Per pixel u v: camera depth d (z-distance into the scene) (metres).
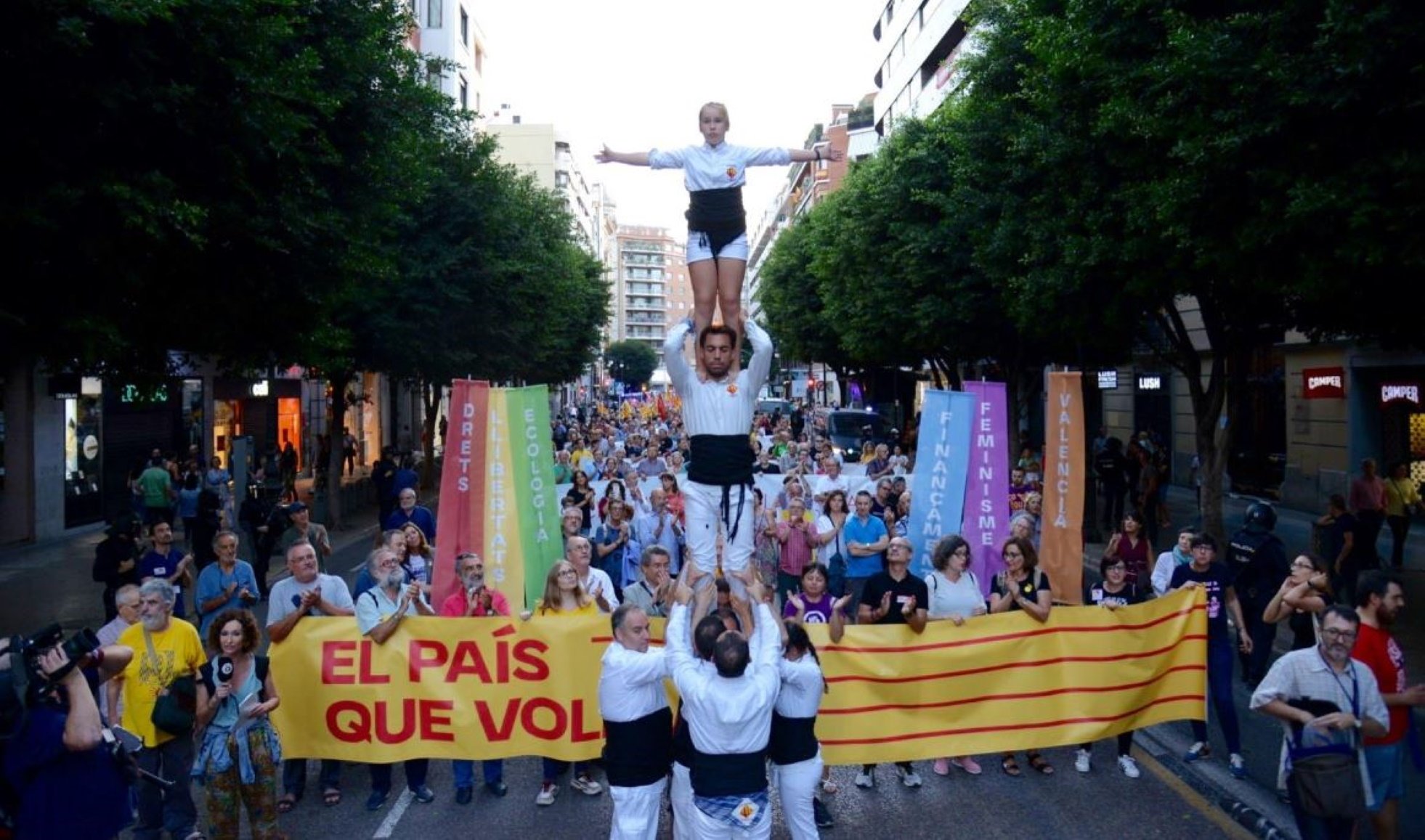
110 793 4.78
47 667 4.61
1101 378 28.05
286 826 7.47
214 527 16.31
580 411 73.38
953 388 32.91
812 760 5.96
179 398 28.39
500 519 10.69
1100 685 7.99
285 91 10.52
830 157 5.28
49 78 8.66
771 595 6.62
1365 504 14.62
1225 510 24.55
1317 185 8.82
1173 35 10.27
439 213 24.41
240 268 11.58
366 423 43.06
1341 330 13.05
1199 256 10.99
